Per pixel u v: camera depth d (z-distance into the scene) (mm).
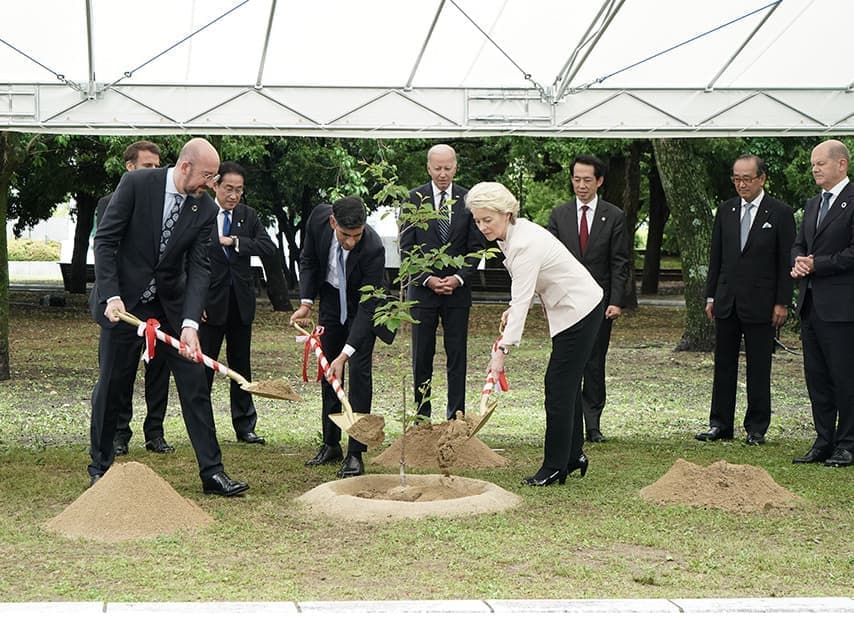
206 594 4293
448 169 8008
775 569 4855
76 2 7434
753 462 7707
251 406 8508
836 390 7656
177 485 6617
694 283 16391
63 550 5047
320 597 4289
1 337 12359
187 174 6098
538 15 7930
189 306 6137
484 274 32000
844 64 8422
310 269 7246
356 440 6961
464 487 6418
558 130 8227
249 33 7848
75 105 7707
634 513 5984
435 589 4434
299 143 22672
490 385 6367
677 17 8031
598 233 8523
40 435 8664
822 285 7648
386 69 8156
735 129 8383
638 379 13133
